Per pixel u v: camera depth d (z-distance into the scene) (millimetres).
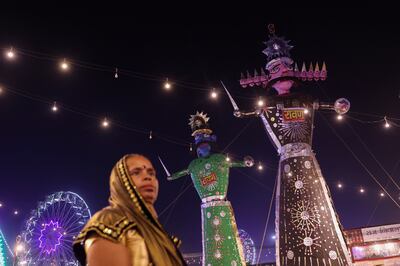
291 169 8562
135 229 1899
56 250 15062
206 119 11328
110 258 1747
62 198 15695
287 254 8062
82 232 1898
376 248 11016
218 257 9812
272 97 9180
